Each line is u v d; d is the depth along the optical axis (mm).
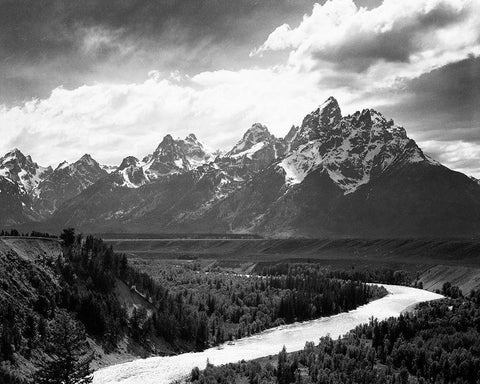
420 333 198125
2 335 162125
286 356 182750
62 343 114562
